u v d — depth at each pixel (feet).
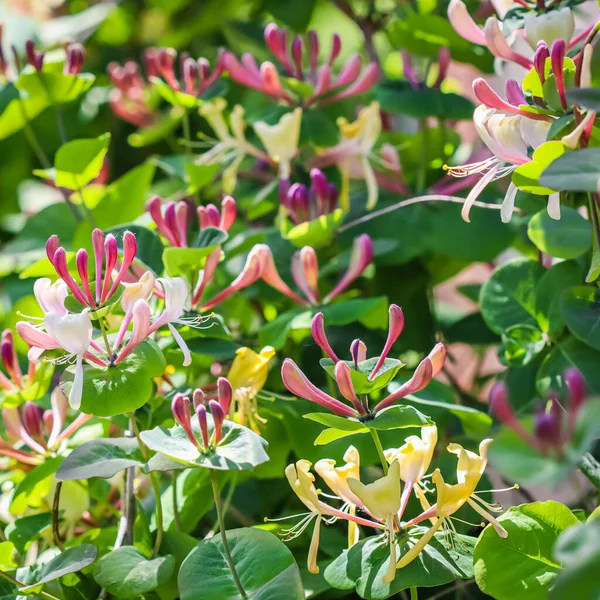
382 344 4.52
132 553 4.02
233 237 4.62
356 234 4.59
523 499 4.50
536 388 4.17
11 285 4.75
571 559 3.61
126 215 4.67
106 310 3.92
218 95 4.74
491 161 4.03
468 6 4.78
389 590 3.82
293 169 4.66
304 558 4.20
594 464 3.95
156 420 4.13
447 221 4.55
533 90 3.94
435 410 4.21
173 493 4.14
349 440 4.18
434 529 3.83
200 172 4.58
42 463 4.13
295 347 4.53
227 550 3.90
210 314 4.11
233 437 3.91
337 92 4.79
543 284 4.19
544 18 3.98
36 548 4.26
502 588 3.88
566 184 3.69
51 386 4.48
